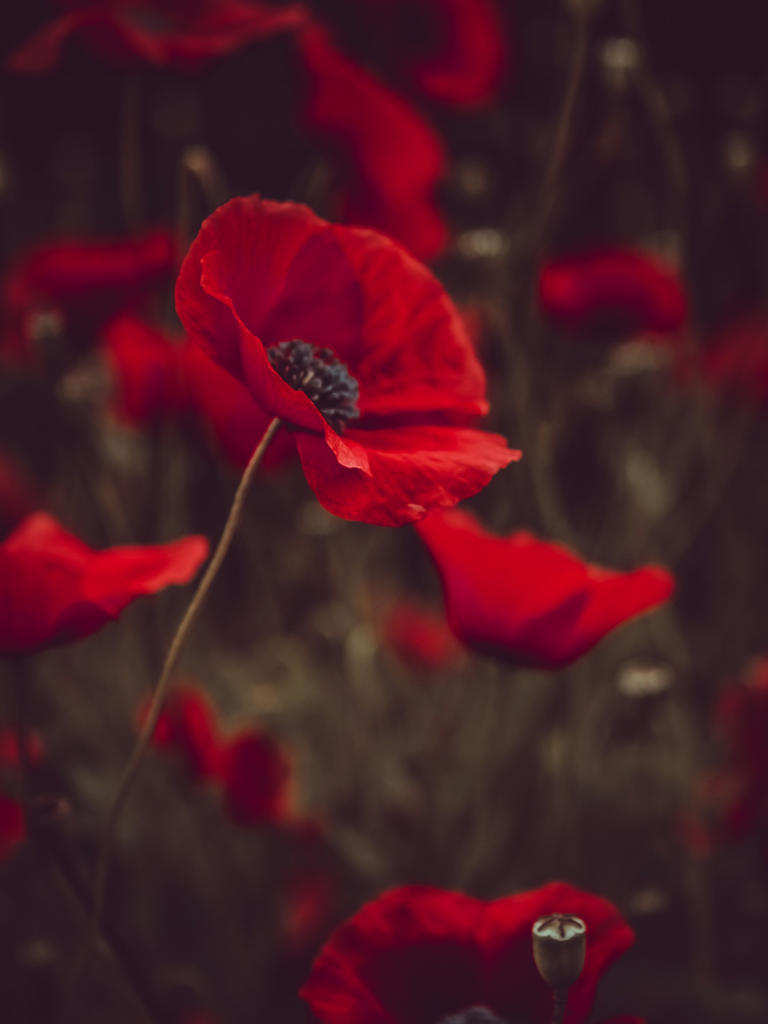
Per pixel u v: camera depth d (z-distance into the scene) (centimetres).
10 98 230
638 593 97
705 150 173
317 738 140
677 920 122
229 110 236
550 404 134
